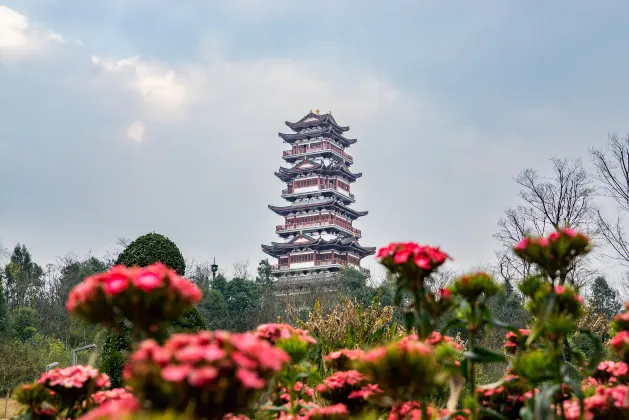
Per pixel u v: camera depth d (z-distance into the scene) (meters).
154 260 19.16
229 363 2.46
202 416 2.46
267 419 4.68
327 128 98.69
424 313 4.01
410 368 3.03
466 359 4.04
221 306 66.00
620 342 3.92
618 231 31.19
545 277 4.10
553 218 37.72
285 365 4.12
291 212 97.75
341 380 4.33
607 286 45.22
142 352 2.58
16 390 4.03
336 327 10.71
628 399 3.57
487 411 3.97
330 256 93.06
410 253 3.98
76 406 4.10
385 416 4.52
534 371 3.73
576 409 3.88
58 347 45.41
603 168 32.62
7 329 54.75
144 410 2.51
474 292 4.04
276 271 92.69
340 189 99.81
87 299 3.20
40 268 98.38
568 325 3.62
